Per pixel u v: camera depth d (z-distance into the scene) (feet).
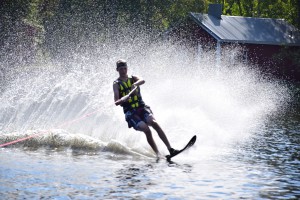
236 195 60.90
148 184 65.62
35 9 379.96
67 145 94.48
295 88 353.51
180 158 86.33
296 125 143.23
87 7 426.51
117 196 59.21
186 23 430.61
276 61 419.13
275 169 77.20
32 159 81.05
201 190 63.05
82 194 59.77
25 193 59.57
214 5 434.71
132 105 89.56
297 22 455.22
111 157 85.61
